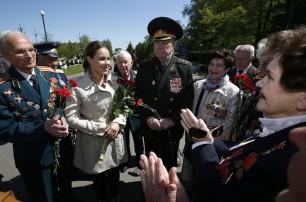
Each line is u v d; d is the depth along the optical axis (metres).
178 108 2.81
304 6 17.48
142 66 2.99
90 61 2.53
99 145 2.64
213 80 2.67
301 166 0.43
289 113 1.00
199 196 1.18
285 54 0.94
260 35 19.12
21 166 2.22
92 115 2.60
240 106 2.32
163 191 1.07
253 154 0.93
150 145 3.02
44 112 2.25
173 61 2.87
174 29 2.75
